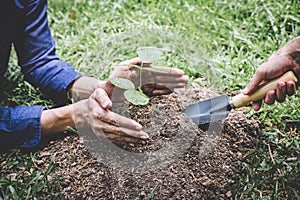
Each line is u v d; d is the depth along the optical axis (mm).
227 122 1318
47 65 1424
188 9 1724
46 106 1335
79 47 1626
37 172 1264
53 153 1295
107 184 1216
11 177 1270
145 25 1668
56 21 1758
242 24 1645
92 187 1218
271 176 1231
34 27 1445
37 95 1478
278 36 1575
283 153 1280
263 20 1646
